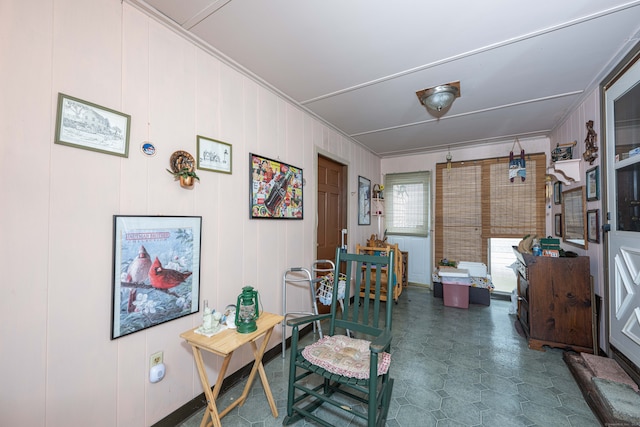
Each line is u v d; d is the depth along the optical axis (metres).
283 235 2.44
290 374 1.52
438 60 1.87
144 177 1.40
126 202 1.32
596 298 2.25
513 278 3.92
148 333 1.41
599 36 1.60
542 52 1.77
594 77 2.07
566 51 1.75
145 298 1.38
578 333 2.27
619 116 1.91
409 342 2.56
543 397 1.76
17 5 1.00
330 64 1.92
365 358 1.51
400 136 3.61
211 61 1.78
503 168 3.92
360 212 4.08
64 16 1.12
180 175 1.52
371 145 4.07
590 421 1.55
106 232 1.25
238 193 1.97
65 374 1.12
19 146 1.00
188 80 1.63
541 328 2.40
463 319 3.17
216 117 1.80
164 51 1.50
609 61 1.86
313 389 1.70
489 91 2.32
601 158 2.13
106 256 1.25
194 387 1.64
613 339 2.00
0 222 0.96
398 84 2.21
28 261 1.03
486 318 3.20
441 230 4.38
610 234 2.03
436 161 4.46
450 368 2.11
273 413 1.59
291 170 2.54
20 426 1.01
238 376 1.94
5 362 0.98
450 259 4.29
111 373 1.26
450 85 2.21
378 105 2.61
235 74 1.96
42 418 1.06
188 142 1.62
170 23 1.48
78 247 1.16
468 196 4.18
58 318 1.10
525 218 3.77
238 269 1.96
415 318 3.20
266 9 1.39
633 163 1.75
